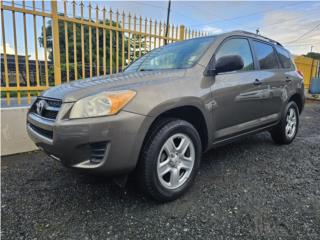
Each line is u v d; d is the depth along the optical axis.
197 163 2.47
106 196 2.36
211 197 2.32
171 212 2.08
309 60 12.82
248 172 2.91
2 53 3.50
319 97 11.91
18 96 3.68
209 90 2.52
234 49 3.04
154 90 2.10
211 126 2.58
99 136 1.83
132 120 1.91
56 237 1.77
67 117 1.90
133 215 2.04
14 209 2.13
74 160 1.89
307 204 2.18
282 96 3.74
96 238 1.75
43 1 3.70
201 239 1.74
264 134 4.79
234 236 1.76
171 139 2.23
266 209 2.10
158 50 3.46
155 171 2.10
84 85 2.20
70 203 2.23
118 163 1.90
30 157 3.48
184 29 5.36
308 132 5.07
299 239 1.71
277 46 4.05
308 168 3.03
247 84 2.99
